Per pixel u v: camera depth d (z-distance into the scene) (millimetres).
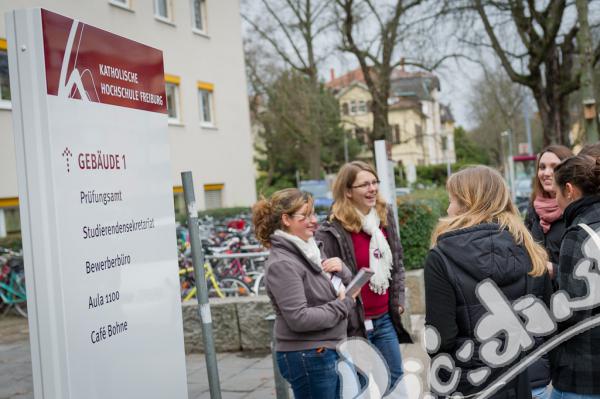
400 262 4164
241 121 22828
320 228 4051
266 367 6176
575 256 2703
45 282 2340
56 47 2416
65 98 2455
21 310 10031
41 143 2346
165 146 3312
